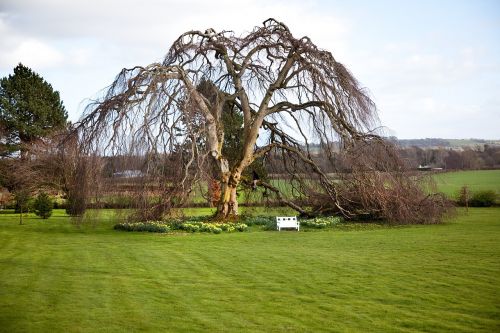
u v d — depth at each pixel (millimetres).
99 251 18641
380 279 12922
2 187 46469
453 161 76875
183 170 26500
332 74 28281
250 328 9188
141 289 12195
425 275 13305
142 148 24703
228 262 15836
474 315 9742
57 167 34312
